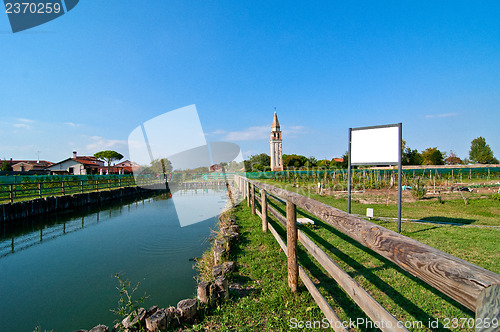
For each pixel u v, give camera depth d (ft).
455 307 8.66
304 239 9.53
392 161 18.44
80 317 11.58
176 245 20.98
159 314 8.55
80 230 29.96
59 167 114.83
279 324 8.31
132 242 22.74
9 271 17.56
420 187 41.81
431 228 19.48
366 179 59.31
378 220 22.71
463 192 43.96
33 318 11.62
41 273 16.98
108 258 19.21
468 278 2.07
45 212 39.68
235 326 8.43
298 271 10.09
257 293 10.46
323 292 9.88
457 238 16.47
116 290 13.97
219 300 9.71
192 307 8.87
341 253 13.83
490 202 32.91
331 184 58.03
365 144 19.70
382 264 12.28
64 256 20.36
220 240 16.07
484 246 14.78
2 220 31.81
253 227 21.25
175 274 15.43
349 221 4.59
